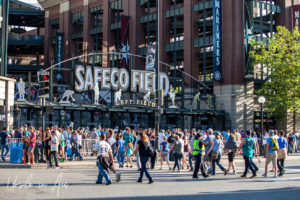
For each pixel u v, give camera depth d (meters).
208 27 58.38
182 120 47.53
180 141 19.08
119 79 43.25
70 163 21.36
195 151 16.19
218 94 48.50
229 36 47.62
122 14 64.31
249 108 48.03
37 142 21.64
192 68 52.31
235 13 47.38
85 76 41.34
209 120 47.69
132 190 12.48
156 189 12.79
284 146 17.20
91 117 49.94
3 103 31.92
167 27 57.03
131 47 59.84
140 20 59.78
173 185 13.92
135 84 44.62
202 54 52.59
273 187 13.63
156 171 19.38
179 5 62.25
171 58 60.03
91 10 68.00
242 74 47.47
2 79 31.62
